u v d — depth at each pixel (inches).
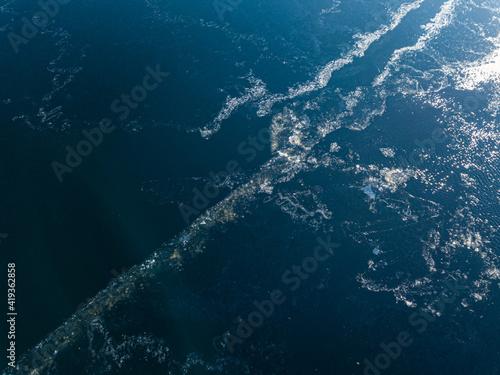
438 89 752.3
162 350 485.1
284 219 596.4
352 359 478.3
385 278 540.4
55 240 554.9
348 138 687.1
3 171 615.8
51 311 507.2
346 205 609.6
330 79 770.2
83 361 478.9
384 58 804.6
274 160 659.4
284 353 483.2
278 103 731.4
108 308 515.2
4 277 523.5
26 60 761.6
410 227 584.7
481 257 554.9
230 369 473.7
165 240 569.3
